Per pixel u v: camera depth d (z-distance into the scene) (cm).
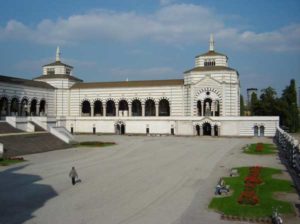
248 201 2886
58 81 12656
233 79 11131
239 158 5738
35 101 11706
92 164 5144
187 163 5216
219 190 3303
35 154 6294
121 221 2525
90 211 2772
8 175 4247
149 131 11631
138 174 4331
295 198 3100
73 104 12744
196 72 11288
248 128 10481
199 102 11556
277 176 4072
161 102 13312
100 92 12462
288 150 5556
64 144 7588
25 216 2641
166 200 3103
